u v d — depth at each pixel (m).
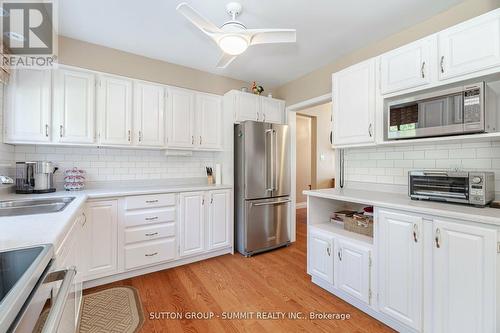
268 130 3.22
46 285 0.80
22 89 2.06
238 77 3.46
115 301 1.98
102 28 2.25
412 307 1.54
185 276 2.46
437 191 1.70
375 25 2.21
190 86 3.14
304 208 5.99
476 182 1.51
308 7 1.96
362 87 2.12
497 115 1.56
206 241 2.88
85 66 2.49
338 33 2.34
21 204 1.73
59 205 1.71
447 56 1.60
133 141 2.59
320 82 3.13
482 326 1.25
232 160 3.13
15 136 2.03
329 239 2.12
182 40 2.48
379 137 2.00
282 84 3.75
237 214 3.20
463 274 1.32
